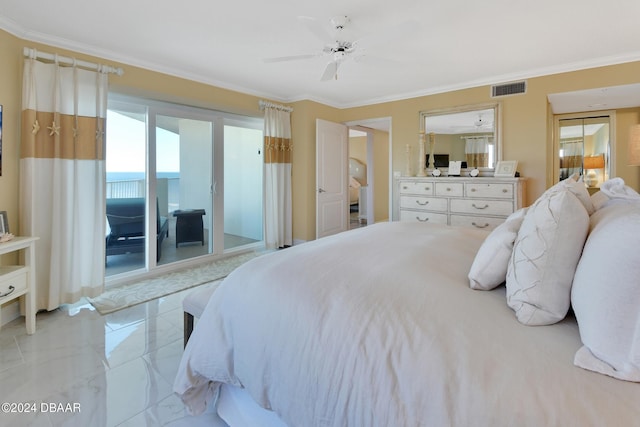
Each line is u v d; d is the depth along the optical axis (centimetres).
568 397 70
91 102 293
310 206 510
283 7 241
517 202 370
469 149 436
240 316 128
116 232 364
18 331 237
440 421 78
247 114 475
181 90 378
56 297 271
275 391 112
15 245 220
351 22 263
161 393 170
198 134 429
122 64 328
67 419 150
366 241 179
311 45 307
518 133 402
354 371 94
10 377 182
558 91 375
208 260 438
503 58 344
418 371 86
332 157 527
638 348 69
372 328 99
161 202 392
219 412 152
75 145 283
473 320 96
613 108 463
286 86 442
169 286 339
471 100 432
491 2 236
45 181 267
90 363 197
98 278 299
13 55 257
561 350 82
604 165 478
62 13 246
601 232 87
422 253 152
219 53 325
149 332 239
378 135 744
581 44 308
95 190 296
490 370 79
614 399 67
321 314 109
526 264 98
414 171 483
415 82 426
